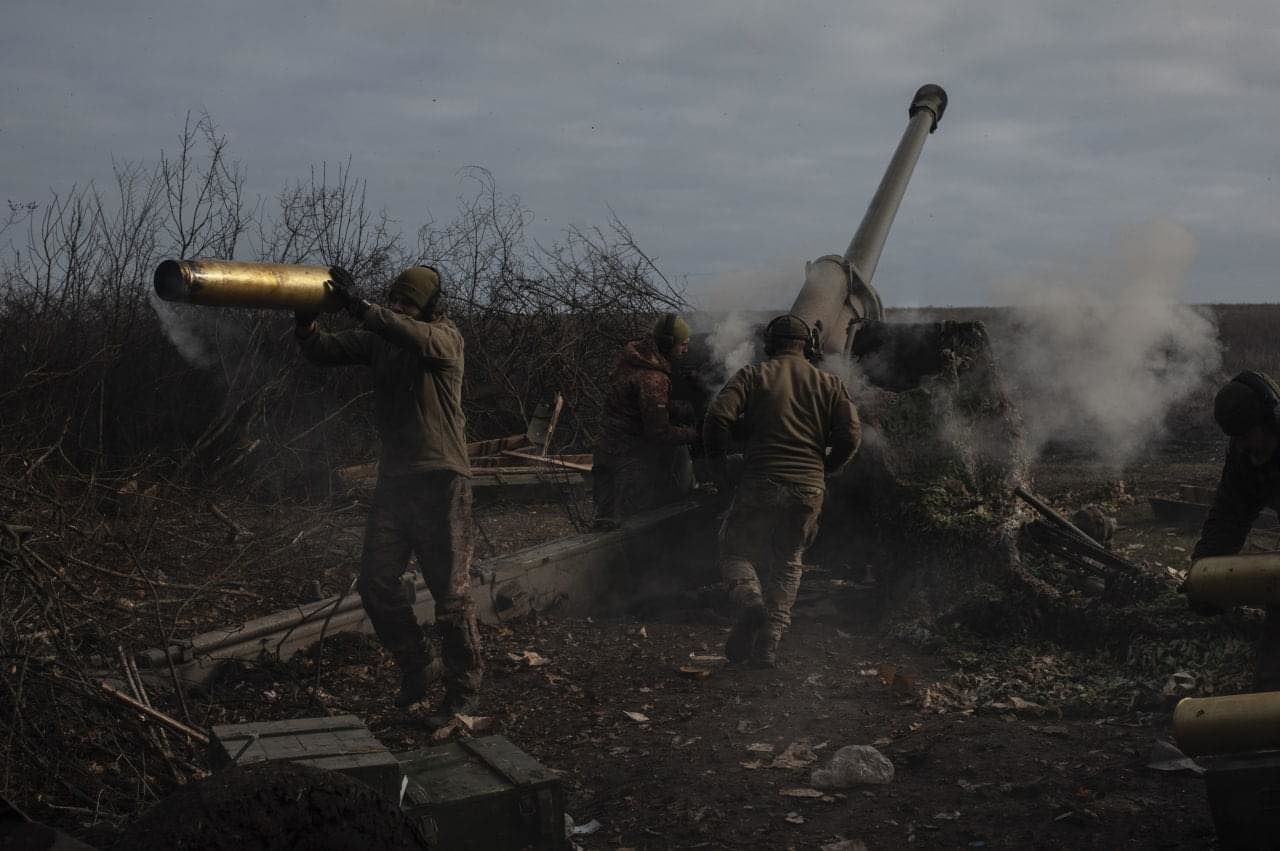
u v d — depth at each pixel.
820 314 7.69
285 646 5.49
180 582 6.28
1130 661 5.12
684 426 7.69
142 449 8.64
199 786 1.94
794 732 4.63
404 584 5.95
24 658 3.75
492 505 10.34
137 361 8.97
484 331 12.60
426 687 4.97
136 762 3.97
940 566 6.24
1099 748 4.27
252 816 1.91
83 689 3.95
